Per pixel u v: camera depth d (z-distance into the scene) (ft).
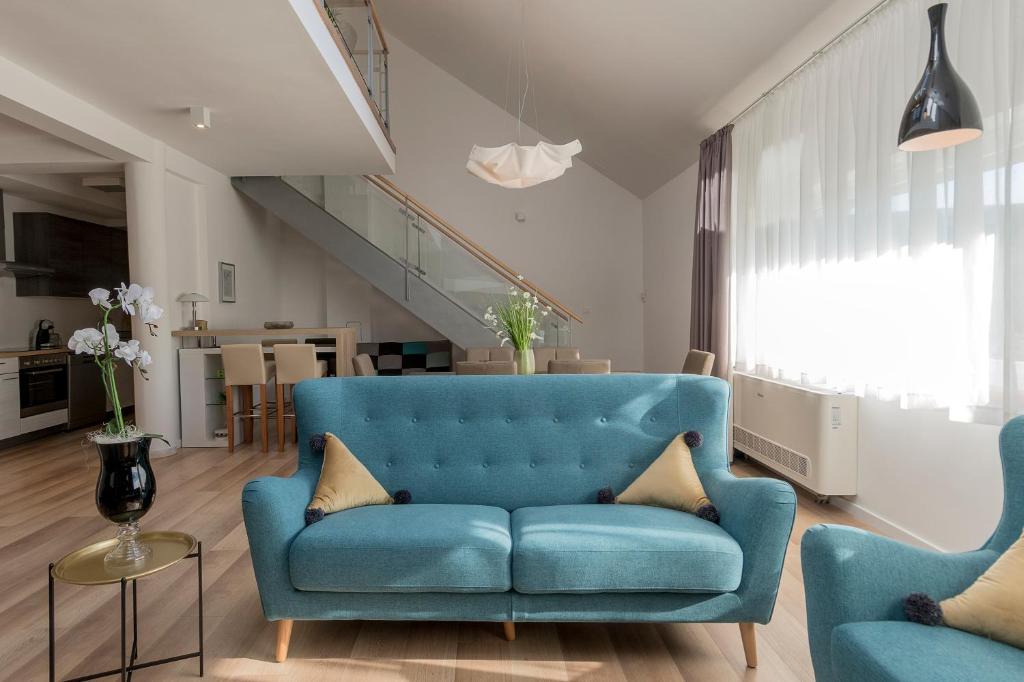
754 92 15.79
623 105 20.93
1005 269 7.86
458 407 8.91
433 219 22.95
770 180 15.05
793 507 6.70
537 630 7.77
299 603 6.95
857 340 11.46
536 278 29.60
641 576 6.66
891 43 10.32
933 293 9.38
